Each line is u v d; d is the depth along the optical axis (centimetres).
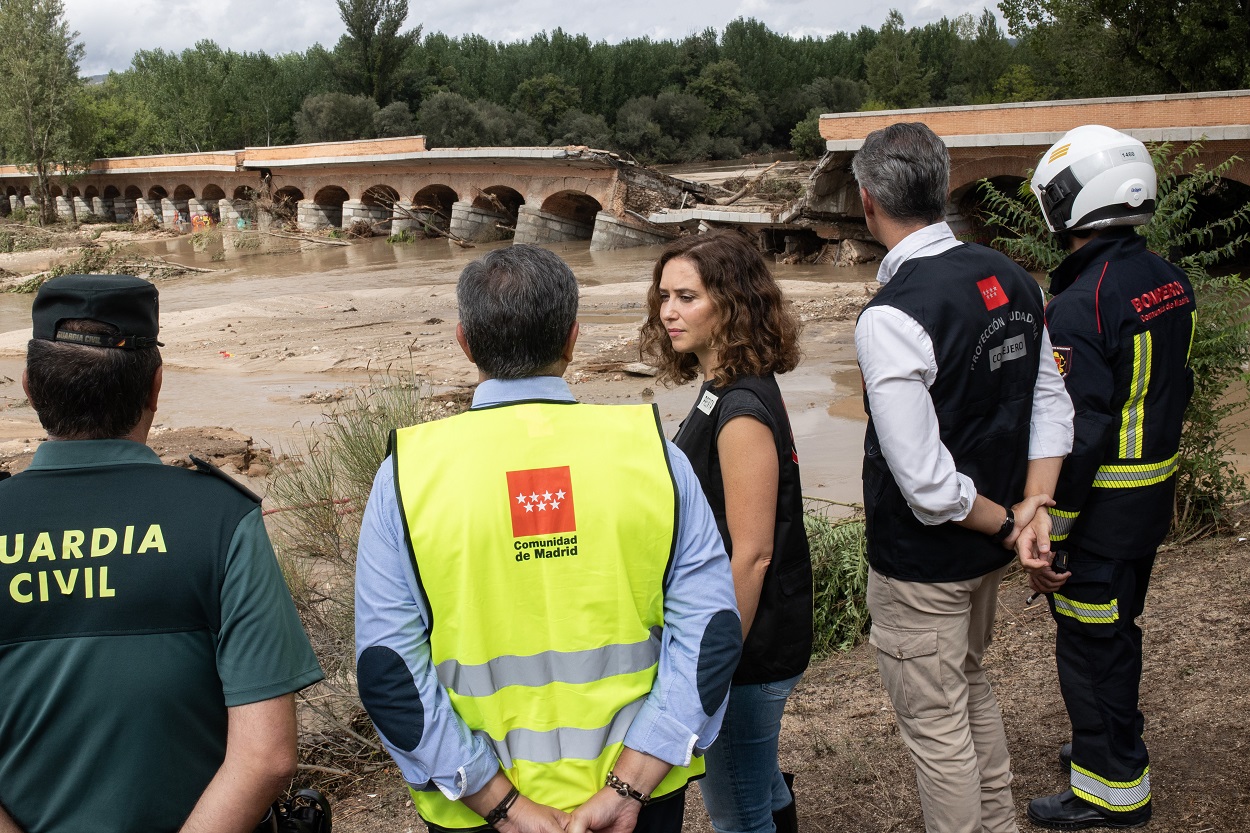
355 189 5144
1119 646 296
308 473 553
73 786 172
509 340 194
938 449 242
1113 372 285
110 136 7856
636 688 192
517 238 4475
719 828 269
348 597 484
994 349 252
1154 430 288
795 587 251
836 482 971
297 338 2122
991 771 284
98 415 183
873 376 245
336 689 456
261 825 202
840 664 503
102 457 184
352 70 8631
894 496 259
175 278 3828
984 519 253
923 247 257
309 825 218
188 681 176
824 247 3356
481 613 186
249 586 179
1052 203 300
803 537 255
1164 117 2430
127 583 173
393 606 185
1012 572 586
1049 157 302
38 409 184
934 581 258
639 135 9456
